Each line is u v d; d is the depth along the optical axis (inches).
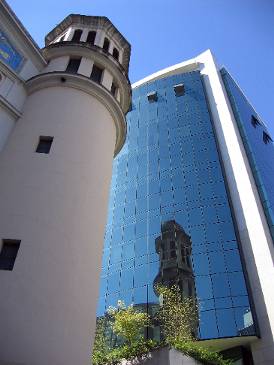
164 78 3221.0
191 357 979.9
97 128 1035.3
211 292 1745.8
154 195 2411.4
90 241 826.8
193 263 1907.0
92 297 776.9
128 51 1472.7
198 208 2159.2
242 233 1971.0
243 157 2319.1
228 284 1753.2
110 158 1049.5
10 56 1062.4
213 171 2329.0
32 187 813.9
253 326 1587.1
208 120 2679.6
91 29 1398.9
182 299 1747.0
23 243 717.9
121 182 2674.7
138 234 2256.4
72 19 1427.2
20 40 1104.8
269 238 1898.4
